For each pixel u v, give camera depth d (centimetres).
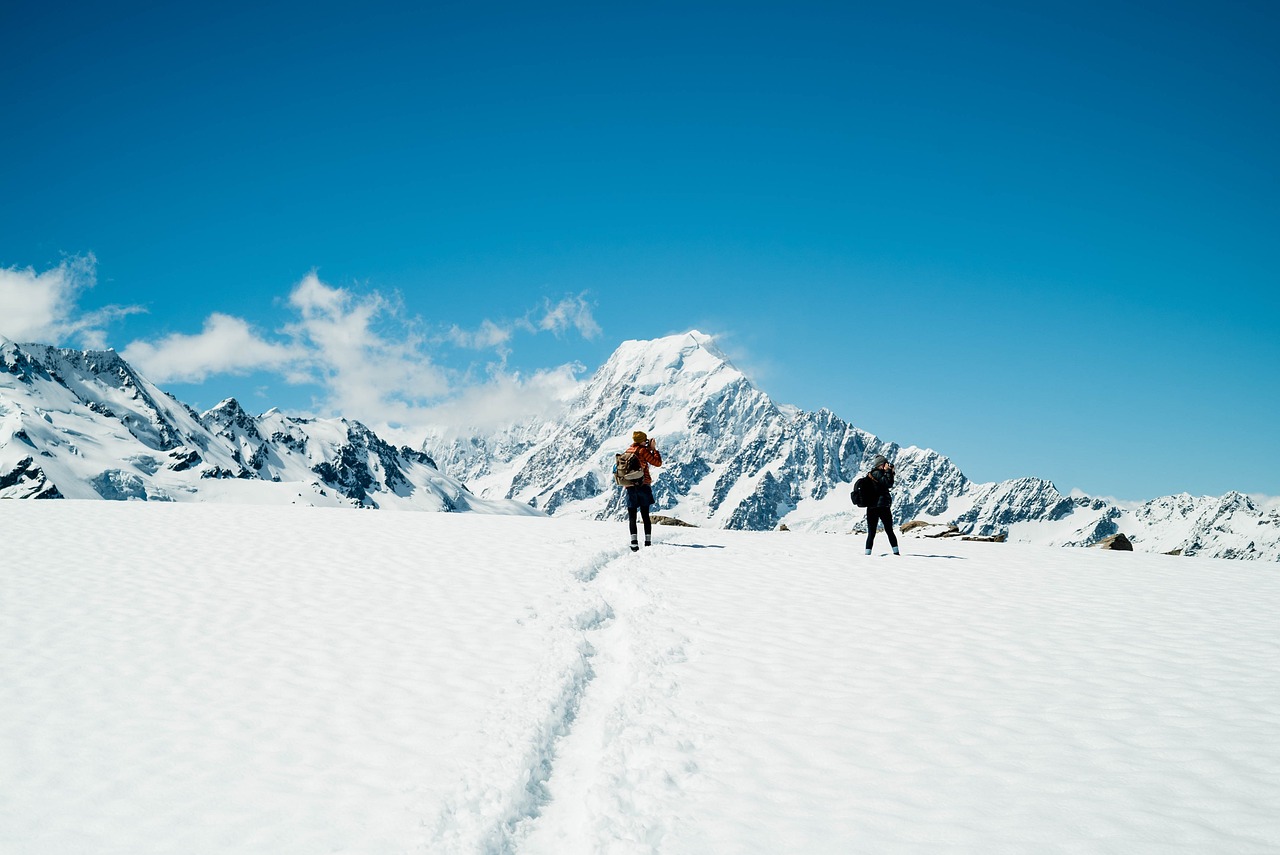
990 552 2241
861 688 1026
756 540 2455
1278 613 1404
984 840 656
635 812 727
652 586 1633
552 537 2295
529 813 769
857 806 723
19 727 922
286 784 782
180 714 958
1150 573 1836
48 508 2780
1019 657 1148
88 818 724
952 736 869
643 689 1026
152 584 1623
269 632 1285
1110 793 731
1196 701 954
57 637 1262
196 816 724
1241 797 716
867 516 2156
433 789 768
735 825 696
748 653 1180
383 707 970
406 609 1417
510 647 1195
